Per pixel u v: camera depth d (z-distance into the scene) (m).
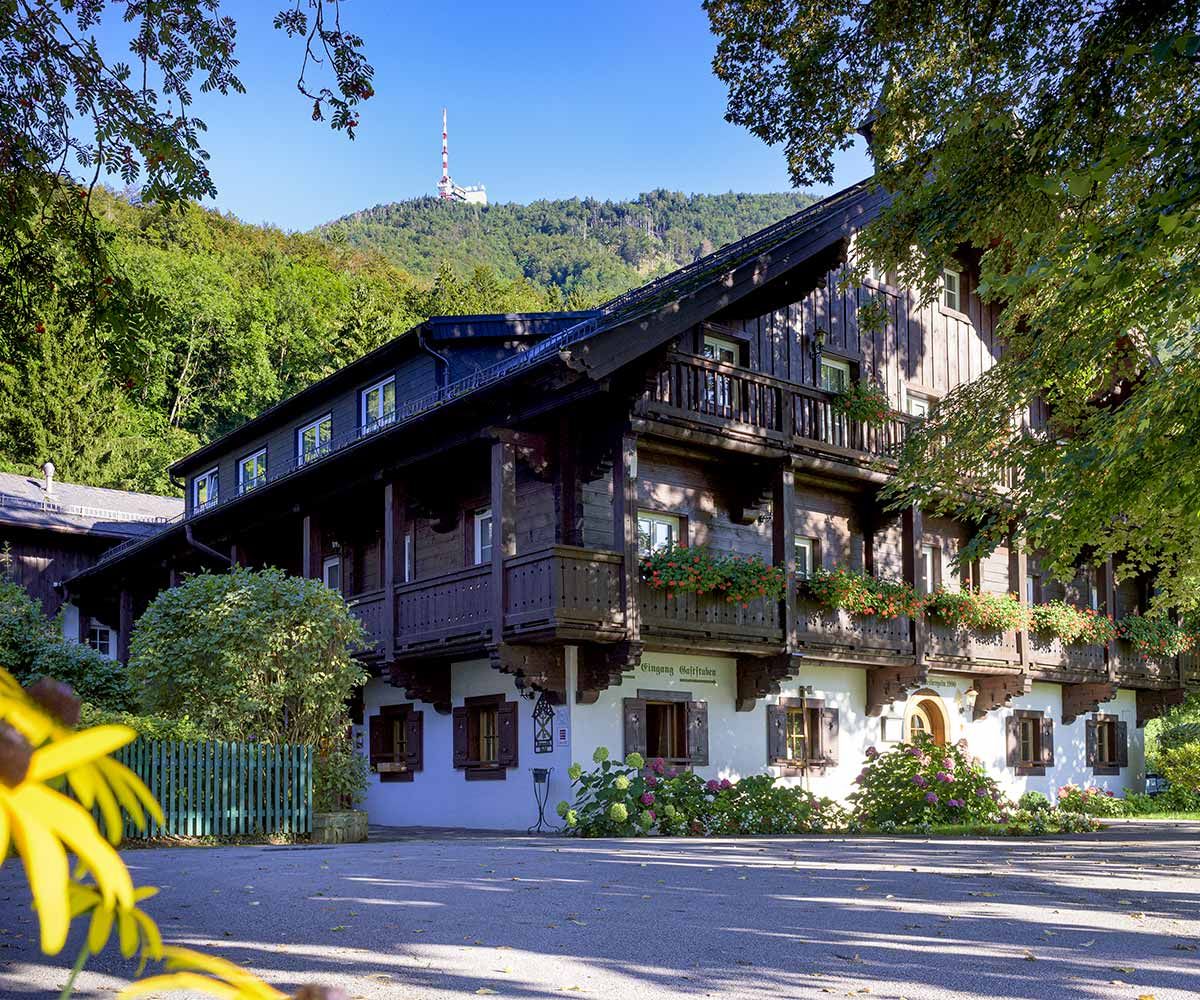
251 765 14.47
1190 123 8.95
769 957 6.51
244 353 58.66
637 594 17.00
